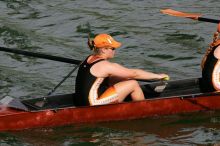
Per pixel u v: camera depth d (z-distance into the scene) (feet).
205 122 78.54
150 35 121.49
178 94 84.33
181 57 108.99
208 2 141.69
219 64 79.41
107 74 75.92
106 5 142.31
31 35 123.44
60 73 102.58
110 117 77.46
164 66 105.29
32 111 74.84
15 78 99.91
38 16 135.13
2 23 129.59
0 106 75.82
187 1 143.23
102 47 75.82
